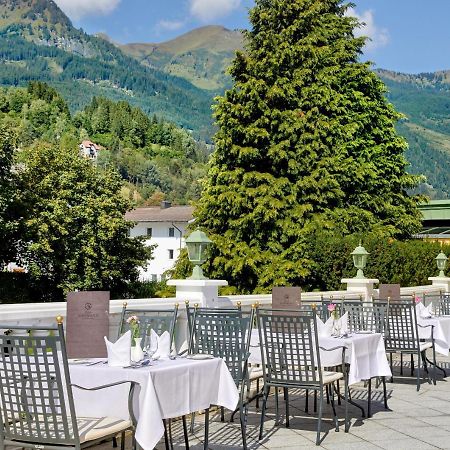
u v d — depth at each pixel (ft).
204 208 80.43
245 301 36.55
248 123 80.89
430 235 115.24
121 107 559.79
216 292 32.65
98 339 20.18
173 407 17.70
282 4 82.38
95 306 20.31
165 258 217.77
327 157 82.28
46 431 15.10
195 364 18.76
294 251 75.61
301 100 82.17
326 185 79.87
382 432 24.32
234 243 77.87
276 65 79.97
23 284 115.44
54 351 14.93
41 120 509.35
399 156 94.73
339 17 95.86
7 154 116.67
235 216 79.56
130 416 16.39
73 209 116.26
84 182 121.70
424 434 24.00
